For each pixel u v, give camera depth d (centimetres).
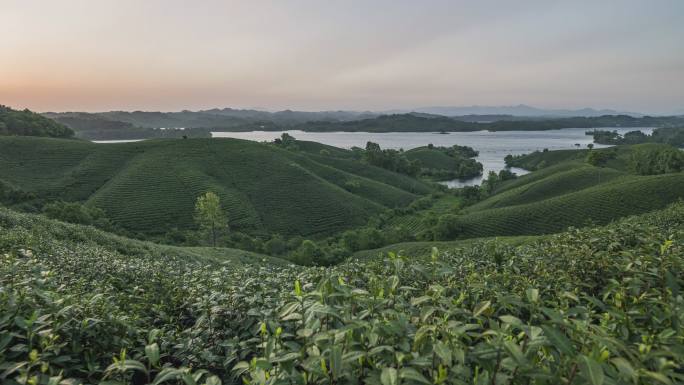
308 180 12356
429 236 8462
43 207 8400
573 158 19950
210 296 593
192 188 10350
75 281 780
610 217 7181
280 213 10531
